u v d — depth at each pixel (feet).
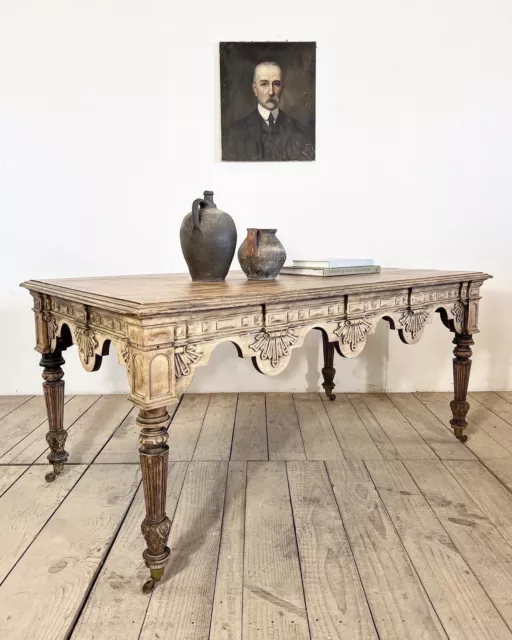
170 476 6.94
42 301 6.31
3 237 10.09
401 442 8.13
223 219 6.37
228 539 5.45
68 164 10.00
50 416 6.78
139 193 10.16
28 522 5.78
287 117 10.09
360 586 4.69
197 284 6.13
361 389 10.87
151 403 4.34
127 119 9.97
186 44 9.87
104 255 10.27
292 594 4.58
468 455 7.60
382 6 9.89
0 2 9.59
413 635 4.11
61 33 9.73
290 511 6.02
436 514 5.93
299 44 9.91
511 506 6.11
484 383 10.91
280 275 7.70
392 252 10.48
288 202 10.30
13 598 4.53
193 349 4.66
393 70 10.03
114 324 4.74
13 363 10.48
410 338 7.10
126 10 9.76
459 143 10.21
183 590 4.65
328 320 5.92
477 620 4.27
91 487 6.63
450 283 7.47
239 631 4.16
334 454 7.67
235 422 9.05
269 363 5.34
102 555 5.17
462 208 10.36
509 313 10.66
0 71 9.71
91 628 4.20
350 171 10.25
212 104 10.03
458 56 10.00
